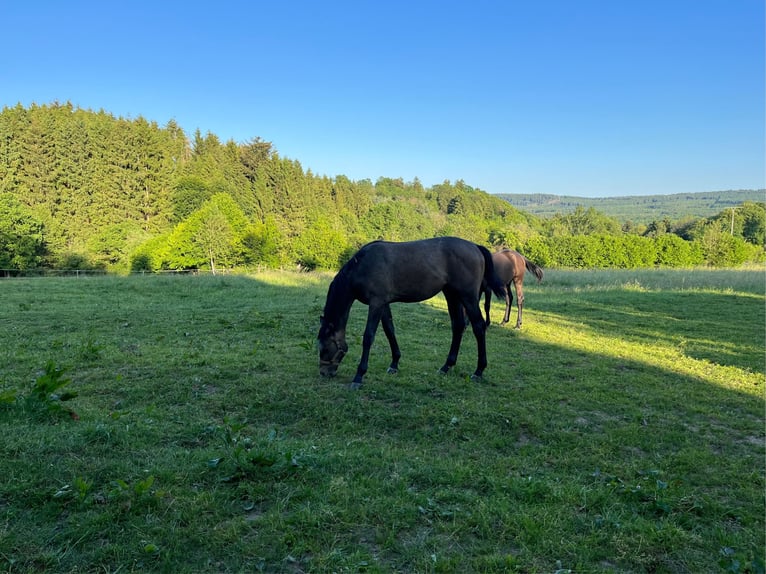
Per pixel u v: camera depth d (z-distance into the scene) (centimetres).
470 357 696
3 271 3475
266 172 6806
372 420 437
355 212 8850
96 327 832
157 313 998
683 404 520
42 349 660
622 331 969
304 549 244
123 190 5475
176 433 381
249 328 848
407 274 541
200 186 5678
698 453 394
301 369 584
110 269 3825
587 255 3681
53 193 5022
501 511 285
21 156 5025
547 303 1390
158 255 3606
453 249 561
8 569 218
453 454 379
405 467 340
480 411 461
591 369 653
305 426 422
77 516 255
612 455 388
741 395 563
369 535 261
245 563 233
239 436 379
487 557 245
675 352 781
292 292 1501
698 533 282
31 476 288
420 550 249
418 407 468
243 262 3691
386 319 586
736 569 243
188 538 247
